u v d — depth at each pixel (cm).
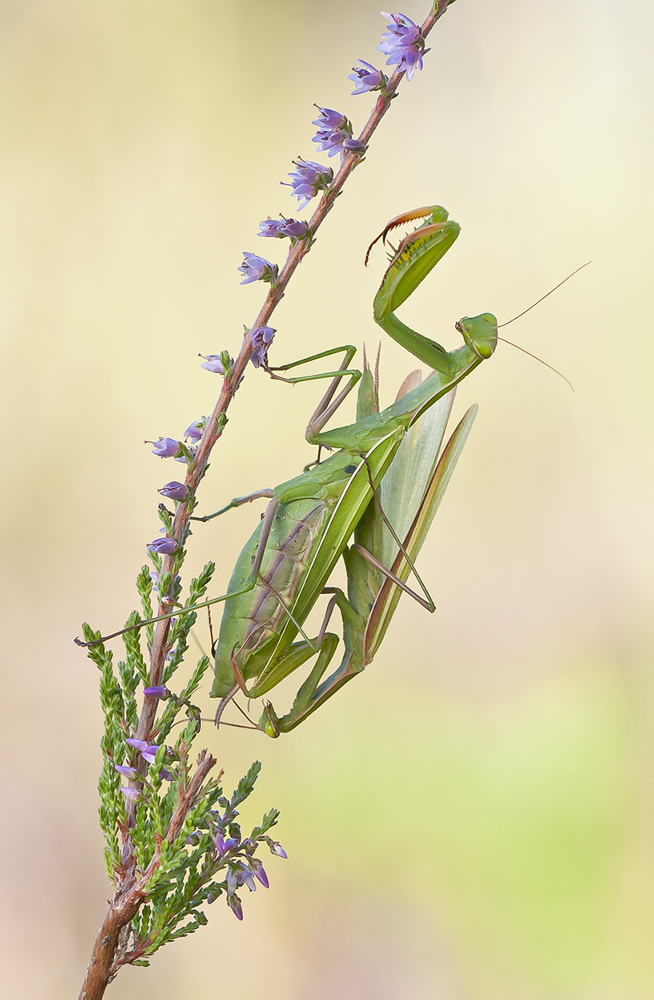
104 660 49
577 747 70
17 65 84
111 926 48
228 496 80
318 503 52
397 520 52
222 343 84
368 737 71
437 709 74
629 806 66
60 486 78
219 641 52
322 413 52
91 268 83
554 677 74
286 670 52
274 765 69
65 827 65
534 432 85
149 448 80
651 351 83
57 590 76
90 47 85
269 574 52
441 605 80
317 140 49
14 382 80
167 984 62
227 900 48
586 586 79
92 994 48
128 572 77
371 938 63
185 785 48
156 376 82
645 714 72
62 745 69
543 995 62
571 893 64
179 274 84
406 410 52
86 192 84
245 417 82
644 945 62
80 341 82
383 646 77
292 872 66
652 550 78
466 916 63
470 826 67
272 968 62
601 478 83
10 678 71
